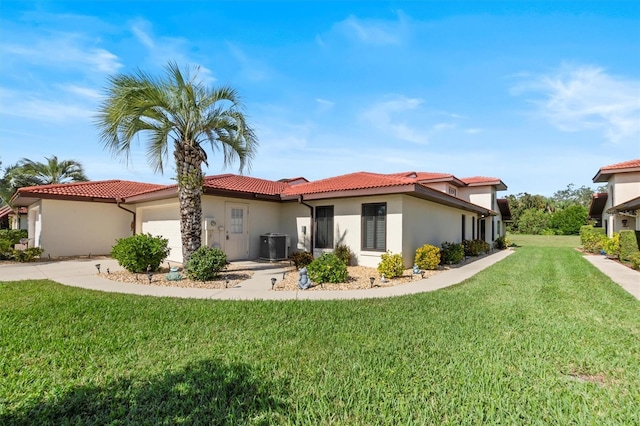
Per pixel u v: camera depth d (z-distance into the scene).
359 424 2.77
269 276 10.05
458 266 13.53
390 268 10.18
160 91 9.16
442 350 4.28
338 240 13.22
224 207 13.08
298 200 13.77
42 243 14.91
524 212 49.31
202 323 5.35
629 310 6.36
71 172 29.58
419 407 2.99
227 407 2.99
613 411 2.98
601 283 9.42
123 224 17.27
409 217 12.18
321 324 5.36
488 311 6.22
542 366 3.85
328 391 3.25
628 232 14.45
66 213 15.61
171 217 14.09
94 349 4.23
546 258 16.95
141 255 10.16
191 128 9.79
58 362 3.85
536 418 2.87
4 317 5.56
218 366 3.75
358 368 3.74
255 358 3.99
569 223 41.69
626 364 3.96
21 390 3.23
